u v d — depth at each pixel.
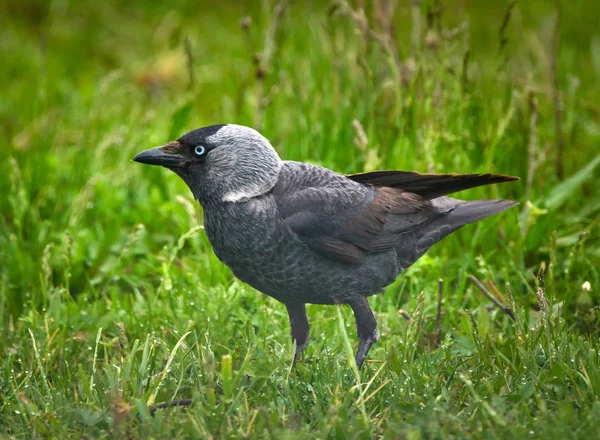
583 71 15.99
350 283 8.45
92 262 10.77
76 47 17.78
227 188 8.28
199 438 6.69
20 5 18.70
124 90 15.70
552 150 12.44
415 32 12.63
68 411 7.05
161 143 12.79
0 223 11.31
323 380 7.72
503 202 9.16
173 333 8.88
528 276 10.30
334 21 13.32
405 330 8.75
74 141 14.16
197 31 17.86
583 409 7.05
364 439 6.68
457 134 11.60
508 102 12.05
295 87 12.70
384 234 8.55
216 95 15.63
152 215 11.68
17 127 14.51
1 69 16.64
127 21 18.70
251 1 18.72
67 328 9.34
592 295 9.73
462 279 9.84
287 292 8.46
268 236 8.20
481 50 17.06
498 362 7.88
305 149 12.41
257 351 8.13
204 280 10.28
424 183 8.78
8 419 7.32
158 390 7.59
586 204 11.66
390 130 11.97
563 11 17.80
